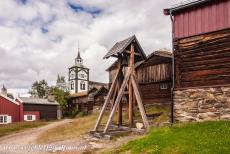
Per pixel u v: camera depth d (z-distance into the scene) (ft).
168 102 110.01
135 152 45.32
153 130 57.98
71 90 399.65
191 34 61.16
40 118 174.50
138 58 78.38
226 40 56.13
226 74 55.11
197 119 56.95
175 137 47.73
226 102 53.83
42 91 274.98
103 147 56.54
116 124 82.23
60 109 206.90
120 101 75.36
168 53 112.47
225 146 39.29
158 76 115.55
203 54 58.80
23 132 103.55
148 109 111.04
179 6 62.39
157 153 42.29
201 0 59.16
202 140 43.68
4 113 156.25
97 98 184.03
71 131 87.92
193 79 59.36
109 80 148.56
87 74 409.08
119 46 74.74
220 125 50.24
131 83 71.56
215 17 58.23
